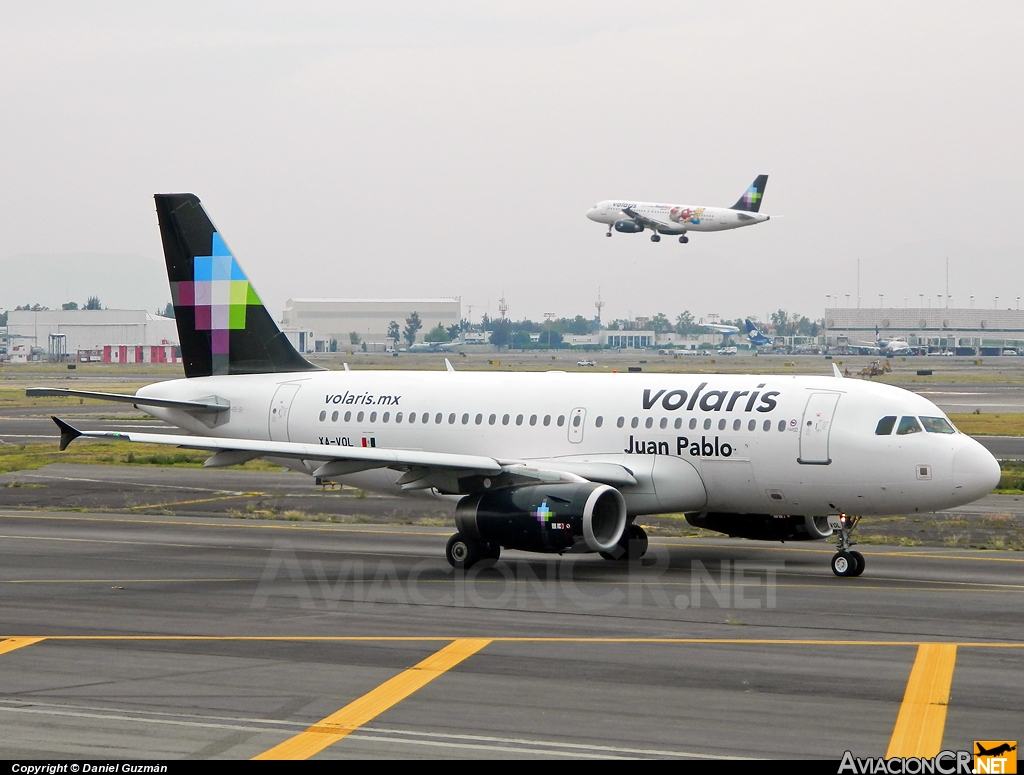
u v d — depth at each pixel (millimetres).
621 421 115875
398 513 150750
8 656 72750
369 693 64188
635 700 62812
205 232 139375
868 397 106688
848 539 108812
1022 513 153625
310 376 136625
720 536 133875
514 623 83312
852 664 70812
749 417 109688
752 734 57000
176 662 71250
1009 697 63500
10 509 152625
